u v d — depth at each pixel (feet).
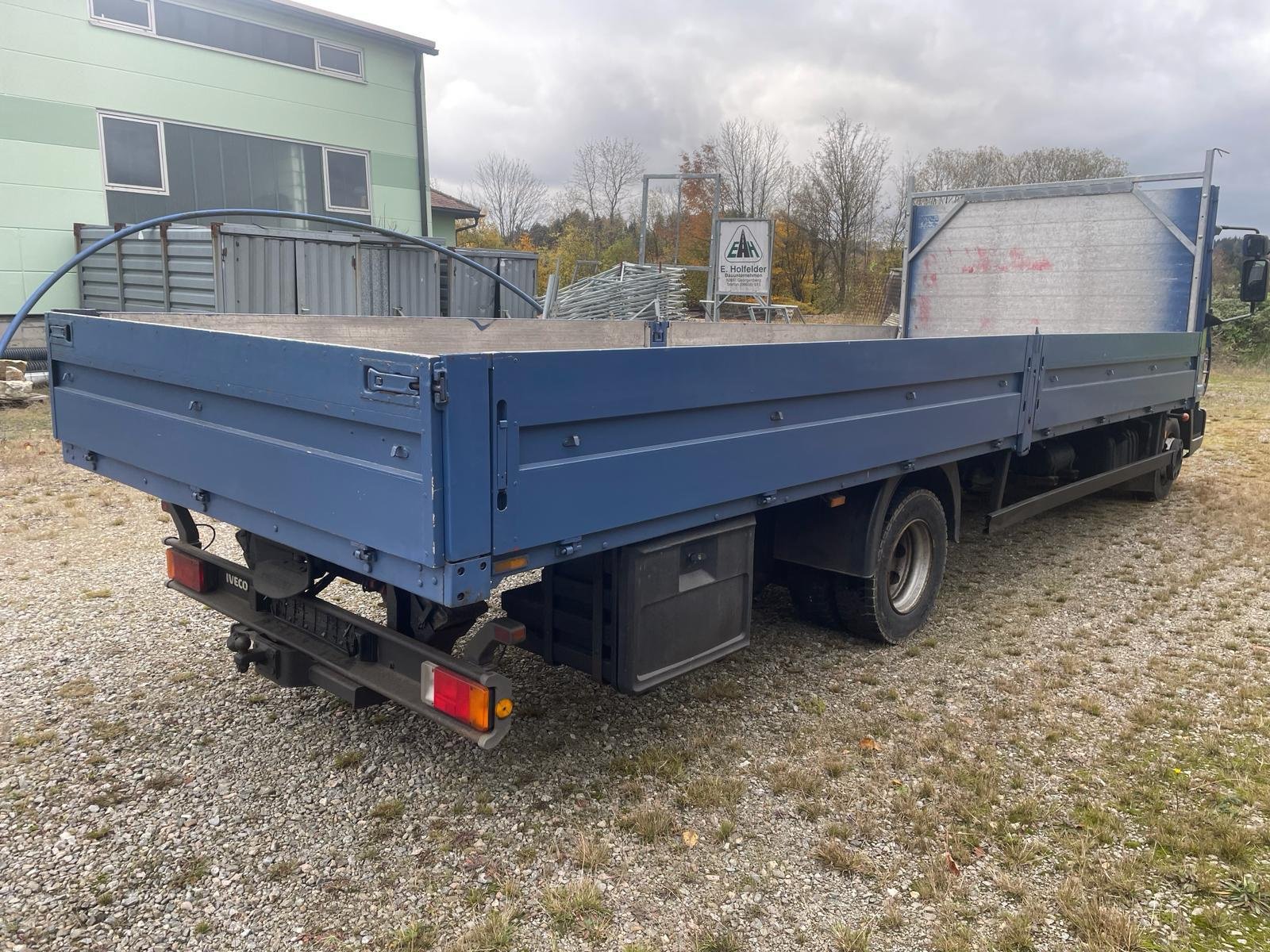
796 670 14.16
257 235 34.55
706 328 21.13
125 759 10.93
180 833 9.48
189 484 10.19
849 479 12.66
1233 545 21.61
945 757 11.38
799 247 124.57
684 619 10.61
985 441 15.69
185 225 35.63
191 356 9.62
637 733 11.95
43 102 38.78
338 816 9.89
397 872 8.94
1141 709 12.55
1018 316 24.97
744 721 12.35
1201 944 8.11
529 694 13.05
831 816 10.07
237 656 11.10
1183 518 24.34
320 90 47.98
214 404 9.58
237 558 18.81
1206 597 17.74
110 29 40.24
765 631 15.85
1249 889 8.77
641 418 9.22
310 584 10.60
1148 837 9.70
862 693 13.33
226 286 33.99
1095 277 23.57
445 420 7.18
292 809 9.99
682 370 9.45
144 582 17.22
